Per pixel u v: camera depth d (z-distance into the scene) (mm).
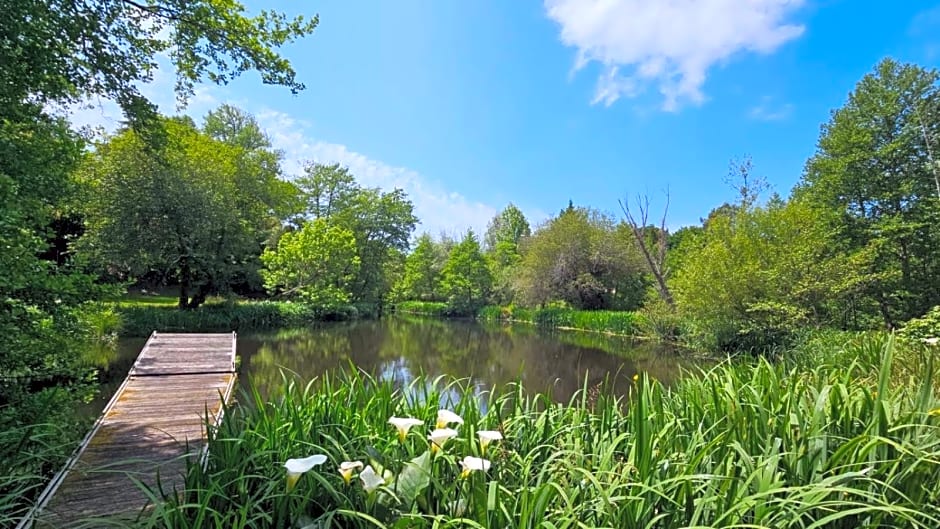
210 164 14625
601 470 1491
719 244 12141
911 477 1443
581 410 2521
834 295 10227
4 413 3279
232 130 24344
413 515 1260
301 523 1492
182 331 13703
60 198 4699
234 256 16219
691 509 1310
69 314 4180
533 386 7973
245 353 11078
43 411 3488
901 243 12375
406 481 1482
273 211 20578
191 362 7605
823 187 13859
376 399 2559
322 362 10102
